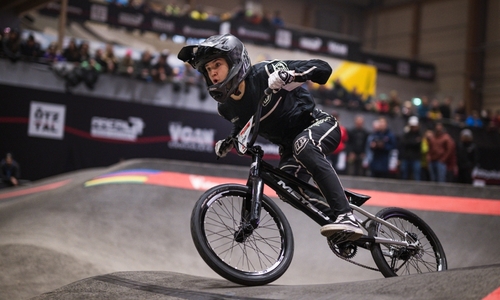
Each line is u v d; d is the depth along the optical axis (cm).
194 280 318
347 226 293
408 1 2236
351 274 500
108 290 297
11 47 971
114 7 1304
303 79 295
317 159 301
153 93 1084
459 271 262
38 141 967
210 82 308
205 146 1092
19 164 954
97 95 1038
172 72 1141
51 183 867
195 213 298
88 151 1001
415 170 1044
